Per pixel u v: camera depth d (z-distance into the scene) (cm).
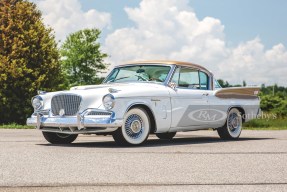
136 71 918
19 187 407
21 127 1666
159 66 904
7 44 1945
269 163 575
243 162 583
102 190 396
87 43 3853
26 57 1955
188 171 504
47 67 2005
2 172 486
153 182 436
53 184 422
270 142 922
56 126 800
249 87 1047
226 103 981
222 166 545
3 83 1895
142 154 660
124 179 450
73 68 3903
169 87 869
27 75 1967
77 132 784
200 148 766
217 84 999
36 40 1978
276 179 455
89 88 827
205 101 927
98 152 682
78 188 405
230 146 812
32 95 1945
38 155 634
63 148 744
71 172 490
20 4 2014
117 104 758
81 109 770
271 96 3994
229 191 396
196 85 935
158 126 831
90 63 3897
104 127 757
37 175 470
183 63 920
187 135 1252
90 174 478
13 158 600
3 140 943
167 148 761
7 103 1905
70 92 787
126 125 783
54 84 2041
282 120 2478
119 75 932
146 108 815
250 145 837
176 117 861
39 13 2083
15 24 1962
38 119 827
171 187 412
